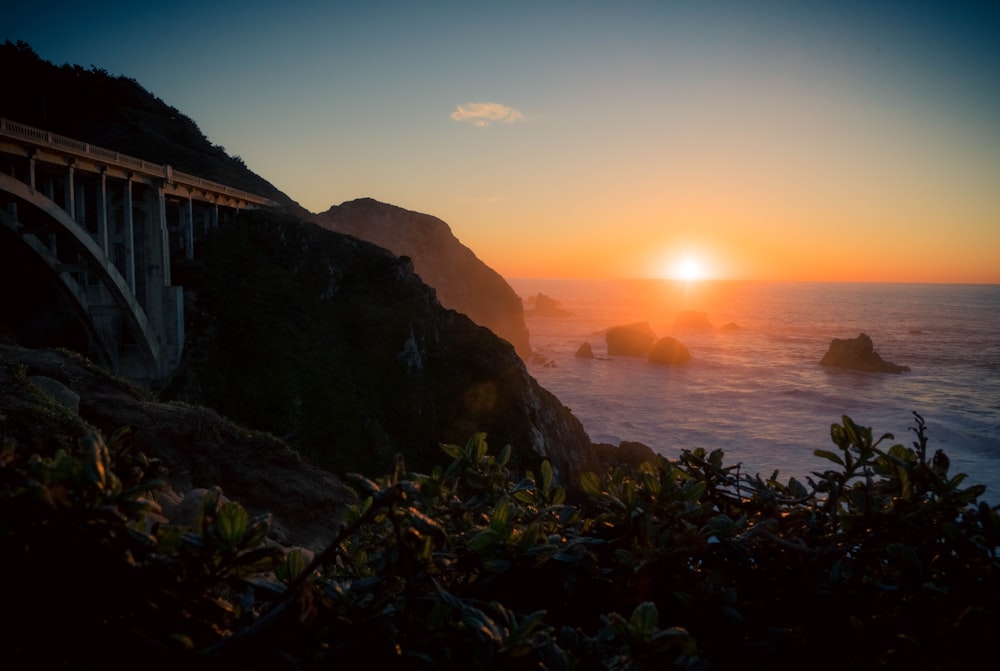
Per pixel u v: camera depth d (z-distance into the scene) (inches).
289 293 2066.9
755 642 60.8
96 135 3070.9
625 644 52.4
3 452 50.2
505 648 51.1
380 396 1911.9
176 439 579.8
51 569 44.1
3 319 1534.2
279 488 587.8
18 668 42.8
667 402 3198.8
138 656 44.4
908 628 55.8
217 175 3026.6
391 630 52.9
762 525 67.5
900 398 3284.9
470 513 74.8
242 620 54.1
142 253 1651.1
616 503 73.2
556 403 2176.4
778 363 4512.8
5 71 2938.0
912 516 64.8
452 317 2255.2
